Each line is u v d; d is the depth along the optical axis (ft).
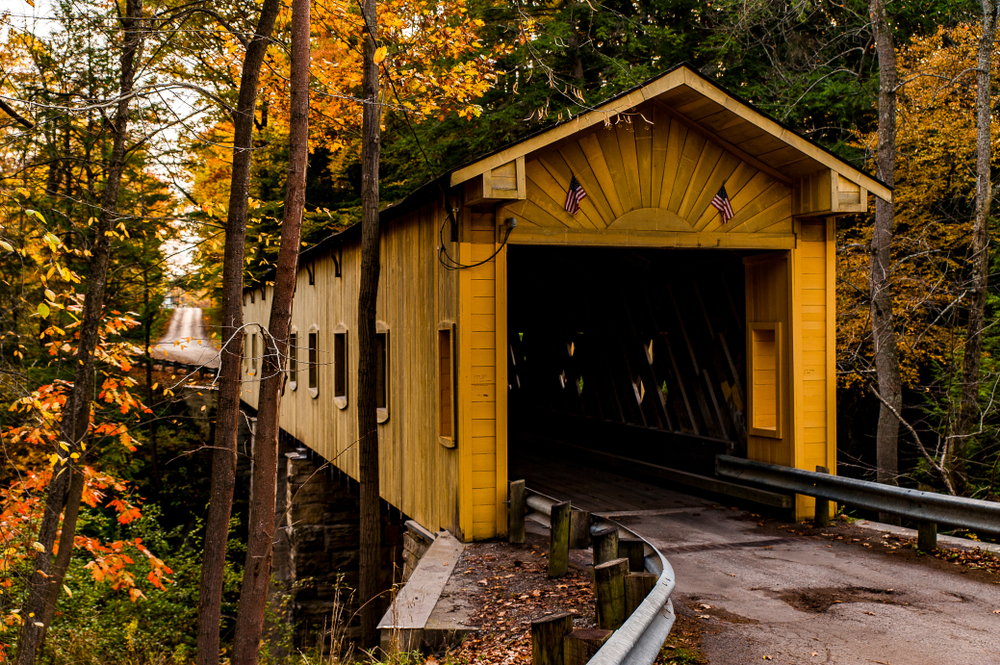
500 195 23.41
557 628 12.70
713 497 30.94
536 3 54.24
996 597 18.60
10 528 24.88
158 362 101.65
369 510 27.17
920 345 49.44
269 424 18.79
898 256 50.93
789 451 27.66
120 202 37.58
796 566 21.53
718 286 31.63
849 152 54.54
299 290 57.88
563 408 46.09
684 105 25.86
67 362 40.55
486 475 24.90
